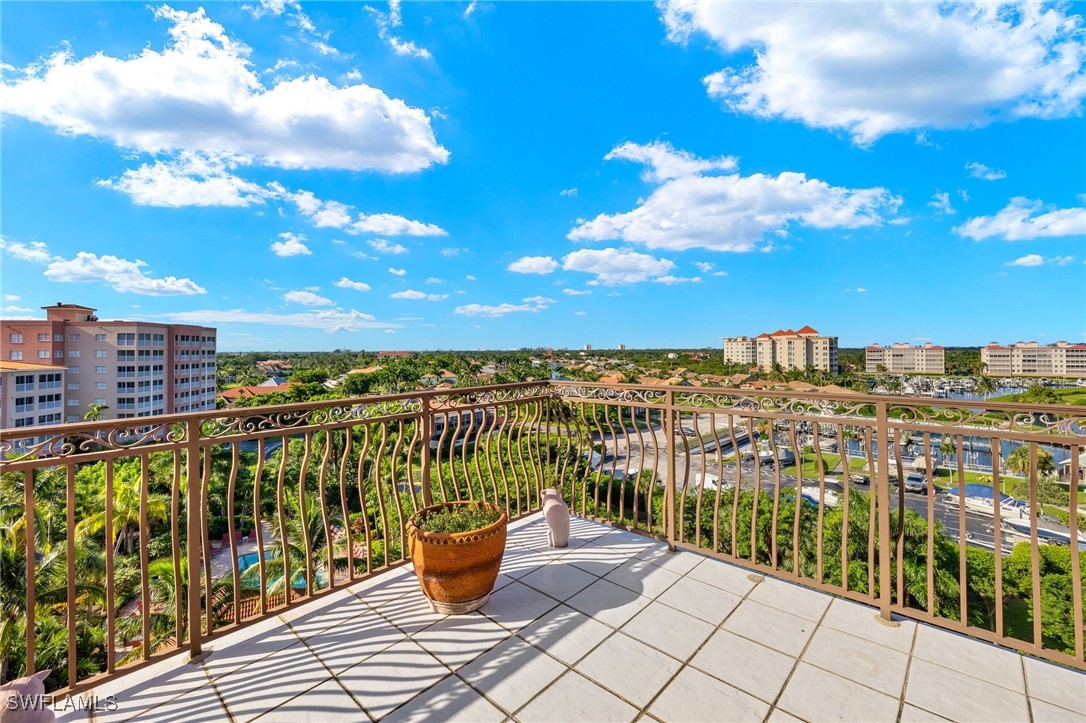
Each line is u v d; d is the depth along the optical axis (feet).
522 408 13.58
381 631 8.08
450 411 11.42
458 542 8.30
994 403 7.25
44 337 190.19
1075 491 6.73
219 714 6.18
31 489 5.92
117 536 62.28
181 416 7.23
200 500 7.60
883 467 8.32
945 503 107.04
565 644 7.65
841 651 7.40
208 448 7.72
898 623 8.16
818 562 9.30
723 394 10.37
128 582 49.96
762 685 6.64
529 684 6.70
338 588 9.45
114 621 6.81
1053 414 6.82
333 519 60.85
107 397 198.39
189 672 7.04
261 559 8.41
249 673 7.01
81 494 64.54
